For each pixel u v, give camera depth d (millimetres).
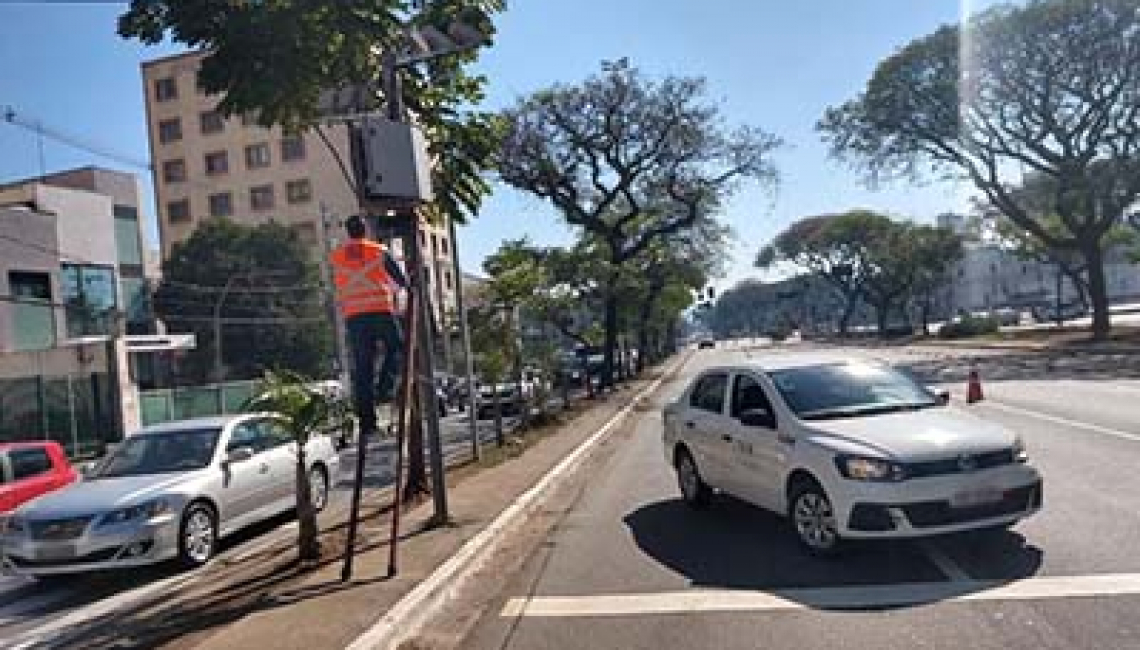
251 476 12398
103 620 8836
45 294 42750
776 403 9469
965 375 31547
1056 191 45719
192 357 57906
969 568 7688
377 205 9539
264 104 9953
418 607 7656
